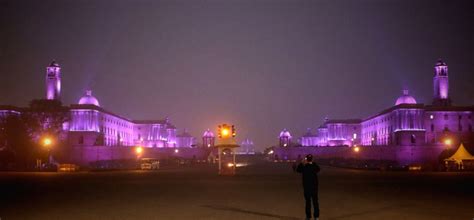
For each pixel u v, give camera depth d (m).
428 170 105.06
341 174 83.69
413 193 41.88
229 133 83.56
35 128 128.25
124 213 28.86
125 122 198.88
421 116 153.38
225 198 37.94
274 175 78.69
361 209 30.45
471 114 156.88
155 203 34.25
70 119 149.62
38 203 34.12
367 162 130.38
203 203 34.22
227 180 63.75
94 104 165.38
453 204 32.97
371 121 196.00
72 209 30.77
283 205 32.94
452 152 120.50
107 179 65.75
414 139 151.88
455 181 60.00
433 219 26.06
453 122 156.75
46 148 124.12
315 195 25.47
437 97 170.75
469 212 28.84
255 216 27.58
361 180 63.28
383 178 68.56
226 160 105.75
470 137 155.50
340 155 170.25
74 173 88.62
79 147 139.62
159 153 171.88
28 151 120.31
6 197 38.59
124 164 122.25
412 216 27.22
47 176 75.12
